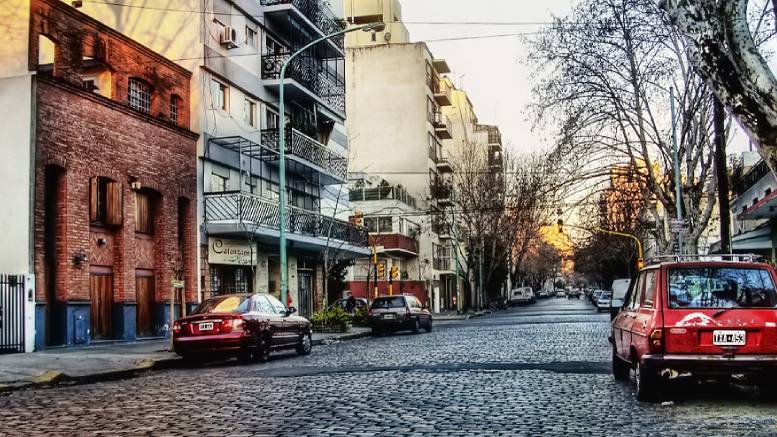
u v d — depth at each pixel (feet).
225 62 95.61
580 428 26.08
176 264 64.85
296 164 107.86
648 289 33.04
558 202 109.50
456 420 28.09
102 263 72.74
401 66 212.23
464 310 217.15
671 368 29.94
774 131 25.36
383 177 209.77
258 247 102.58
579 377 41.55
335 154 122.11
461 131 271.08
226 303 57.77
